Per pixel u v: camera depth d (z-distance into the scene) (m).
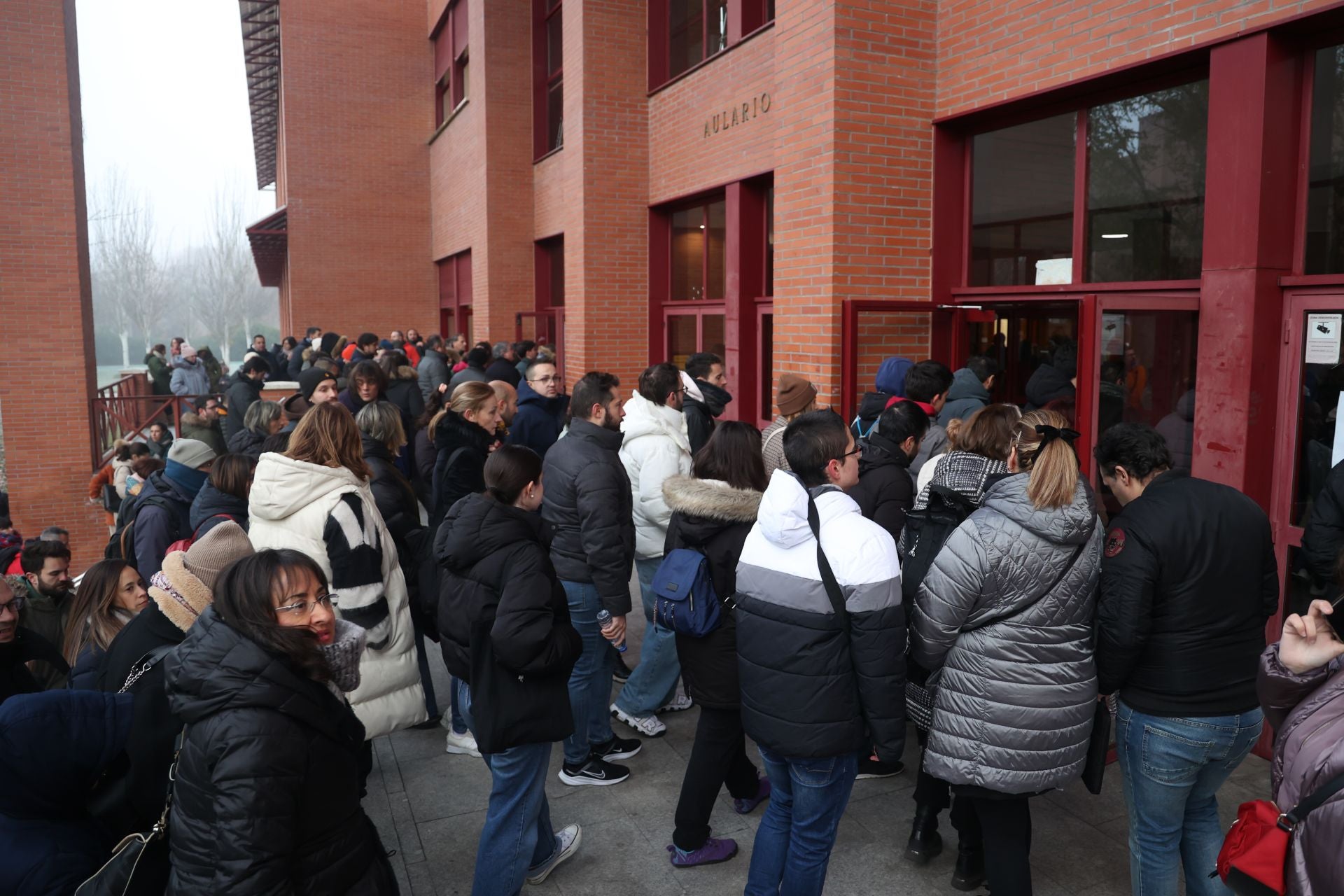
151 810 2.17
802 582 2.58
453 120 17.03
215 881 1.81
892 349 6.05
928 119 5.98
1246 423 4.14
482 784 4.02
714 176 8.86
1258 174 4.07
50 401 12.86
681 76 9.34
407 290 20.39
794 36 6.11
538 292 14.19
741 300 8.43
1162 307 4.46
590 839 3.55
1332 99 4.01
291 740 1.88
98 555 13.24
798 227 6.19
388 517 4.10
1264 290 4.12
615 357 10.48
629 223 10.39
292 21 19.28
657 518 4.28
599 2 10.03
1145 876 2.68
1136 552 2.50
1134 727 2.62
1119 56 4.68
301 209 19.59
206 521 3.78
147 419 15.74
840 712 2.61
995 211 5.86
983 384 5.12
